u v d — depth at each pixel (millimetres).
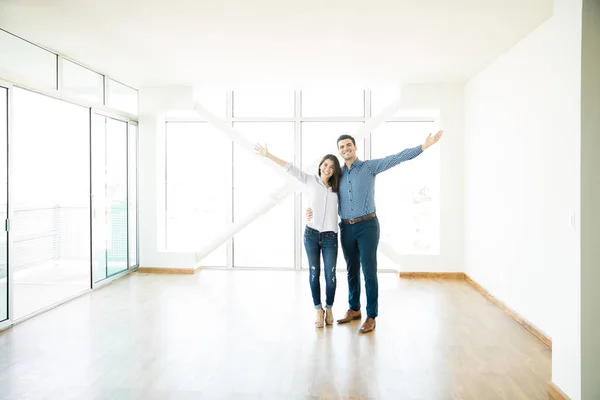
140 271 6570
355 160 3939
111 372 3027
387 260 6816
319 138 6715
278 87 6312
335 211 4008
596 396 2430
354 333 3857
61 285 5664
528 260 3984
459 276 6152
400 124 6668
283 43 4395
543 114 3682
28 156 6902
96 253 5551
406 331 3920
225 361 3225
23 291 5344
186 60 5016
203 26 3943
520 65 4203
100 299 5023
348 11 3590
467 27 3912
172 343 3600
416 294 5273
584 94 2428
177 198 6910
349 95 6625
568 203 2570
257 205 6250
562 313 2631
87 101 5301
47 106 7027
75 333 3848
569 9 2564
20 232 6594
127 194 6383
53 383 2854
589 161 2436
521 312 4164
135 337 3744
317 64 5133
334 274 4047
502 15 3625
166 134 6930
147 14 3680
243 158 6777
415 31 4027
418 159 6621
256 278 6172
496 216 4848
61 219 7363
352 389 2781
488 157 5129
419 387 2811
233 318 4301
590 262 2434
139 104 6469
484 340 3693
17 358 3275
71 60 4988
